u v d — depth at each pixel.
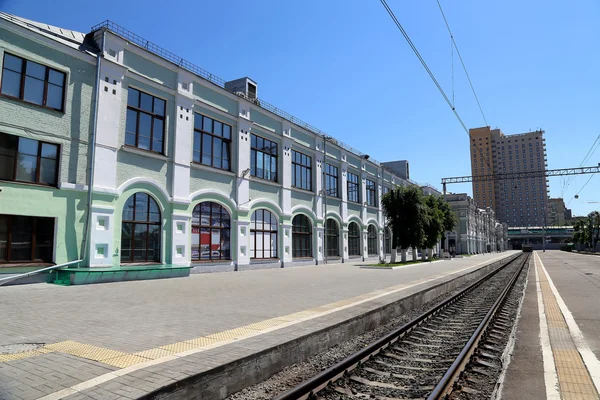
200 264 19.81
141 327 7.32
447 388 5.07
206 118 21.23
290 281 16.56
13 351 5.64
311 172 30.83
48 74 14.48
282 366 6.03
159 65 18.55
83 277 13.77
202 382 4.65
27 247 13.62
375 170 41.84
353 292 12.78
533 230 128.62
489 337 8.07
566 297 13.68
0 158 13.10
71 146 14.88
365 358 6.44
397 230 32.84
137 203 17.19
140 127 17.59
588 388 4.93
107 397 3.93
